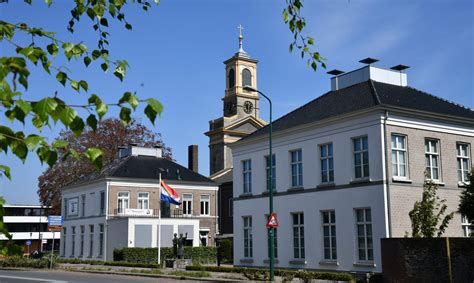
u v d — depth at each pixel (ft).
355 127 81.00
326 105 94.12
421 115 81.51
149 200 159.33
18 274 100.07
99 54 15.85
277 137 95.35
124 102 11.05
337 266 81.15
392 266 65.46
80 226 167.53
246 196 101.24
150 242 144.97
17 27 14.20
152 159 171.22
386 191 75.56
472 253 63.16
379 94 85.25
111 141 183.32
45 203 186.91
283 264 91.25
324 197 84.84
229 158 244.22
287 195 92.07
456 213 76.23
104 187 155.02
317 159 86.99
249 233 100.42
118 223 147.13
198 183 168.35
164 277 88.33
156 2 20.92
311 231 86.58
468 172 79.36
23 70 10.12
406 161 79.36
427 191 71.77
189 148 220.23
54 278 87.71
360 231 78.95
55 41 15.11
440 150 83.20
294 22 22.88
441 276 61.62
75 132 10.50
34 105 10.22
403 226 76.13
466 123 86.99
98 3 18.88
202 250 140.67
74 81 13.35
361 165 80.02
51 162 10.98
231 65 259.19
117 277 91.15
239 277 81.97
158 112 11.06
